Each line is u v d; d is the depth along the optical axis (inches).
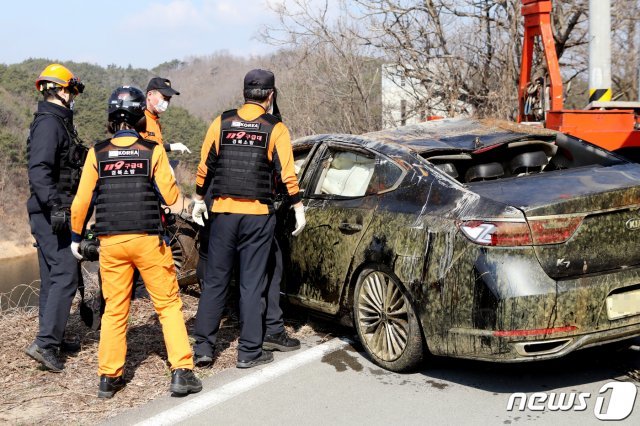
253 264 181.3
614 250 152.9
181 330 167.3
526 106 344.8
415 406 153.9
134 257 162.6
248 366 182.1
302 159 223.3
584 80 527.5
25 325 225.3
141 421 152.5
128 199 161.9
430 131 207.2
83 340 210.7
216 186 179.8
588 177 166.4
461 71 494.6
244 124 178.2
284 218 207.2
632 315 153.5
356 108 527.5
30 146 177.5
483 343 149.5
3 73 3376.0
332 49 517.0
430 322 159.3
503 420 145.4
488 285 147.8
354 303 184.2
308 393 163.8
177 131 1536.7
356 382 169.2
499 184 165.2
